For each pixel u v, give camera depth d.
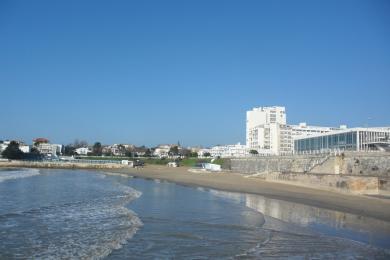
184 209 32.12
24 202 36.16
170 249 18.22
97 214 28.81
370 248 18.62
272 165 88.38
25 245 18.98
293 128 191.62
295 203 36.25
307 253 17.66
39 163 157.12
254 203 36.75
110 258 16.64
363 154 56.25
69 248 18.39
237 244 19.28
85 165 153.25
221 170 118.31
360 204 34.62
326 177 49.81
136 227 23.50
